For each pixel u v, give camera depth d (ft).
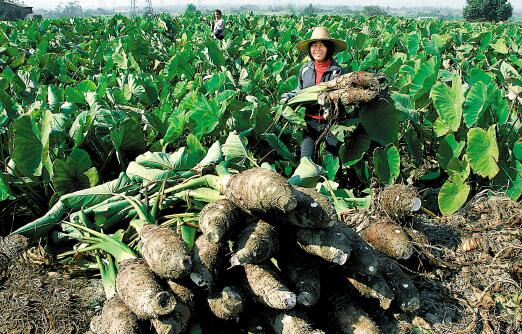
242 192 8.45
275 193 7.97
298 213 8.26
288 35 41.42
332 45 15.29
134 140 14.37
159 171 11.54
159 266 7.91
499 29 54.19
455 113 14.87
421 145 15.65
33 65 28.81
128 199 10.85
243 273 8.55
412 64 21.83
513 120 16.10
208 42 27.35
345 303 8.97
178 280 8.14
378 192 12.38
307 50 15.85
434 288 10.30
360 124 14.51
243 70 22.93
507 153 14.26
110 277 9.59
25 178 13.10
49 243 11.72
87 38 49.65
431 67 16.90
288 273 8.73
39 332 9.65
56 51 40.50
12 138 13.66
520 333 9.44
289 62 32.71
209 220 8.33
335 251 8.29
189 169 11.76
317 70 15.57
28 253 11.50
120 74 25.05
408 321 9.50
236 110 16.49
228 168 11.82
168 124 15.99
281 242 8.86
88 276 11.16
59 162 12.06
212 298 8.22
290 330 8.19
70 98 17.81
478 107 14.48
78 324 9.79
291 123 17.07
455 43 40.14
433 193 14.93
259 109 15.35
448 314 9.75
